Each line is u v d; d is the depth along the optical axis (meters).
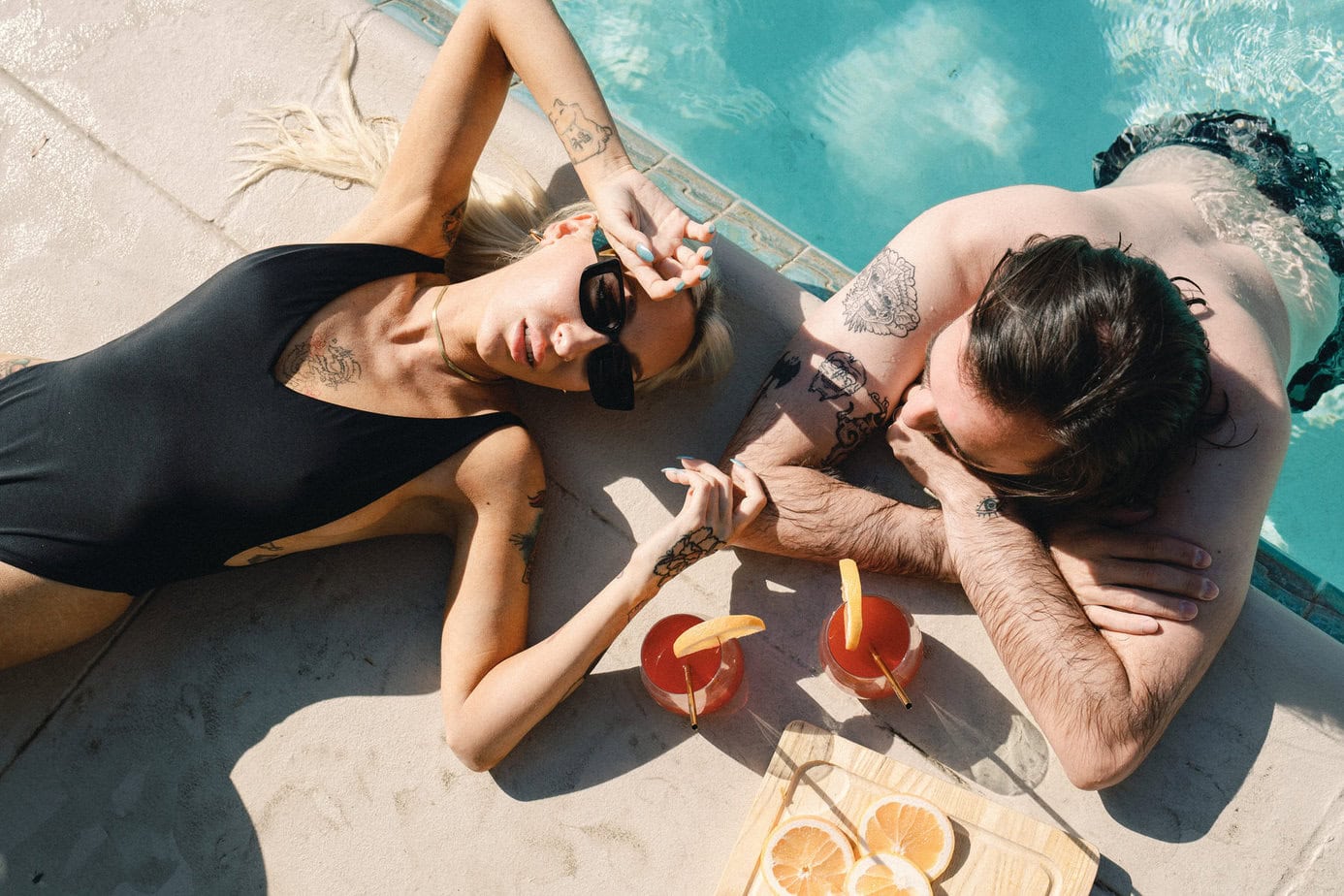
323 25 2.70
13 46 2.77
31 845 2.21
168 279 2.59
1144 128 2.46
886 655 2.00
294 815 2.19
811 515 2.00
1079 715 1.76
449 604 2.09
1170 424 1.54
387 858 2.15
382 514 2.12
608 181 2.00
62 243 2.63
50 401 2.09
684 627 2.08
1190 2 2.95
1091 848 1.91
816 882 1.87
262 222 2.60
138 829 2.20
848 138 3.30
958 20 3.29
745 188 3.22
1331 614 2.29
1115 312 1.48
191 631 2.32
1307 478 2.83
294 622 2.31
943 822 1.89
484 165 2.56
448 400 2.11
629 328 1.96
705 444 2.35
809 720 2.14
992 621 1.88
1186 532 1.74
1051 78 3.20
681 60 3.40
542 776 2.17
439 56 2.13
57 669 2.30
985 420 1.62
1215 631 1.76
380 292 2.12
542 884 2.12
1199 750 2.04
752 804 2.01
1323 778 2.00
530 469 2.06
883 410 1.99
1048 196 1.90
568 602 2.28
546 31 2.04
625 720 2.18
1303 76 2.74
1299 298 2.07
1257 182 2.13
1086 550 1.86
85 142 2.69
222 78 2.70
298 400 2.01
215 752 2.24
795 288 2.41
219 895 2.16
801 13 3.39
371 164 2.53
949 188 3.25
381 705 2.24
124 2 2.77
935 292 1.92
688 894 2.08
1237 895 1.97
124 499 1.99
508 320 1.95
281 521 2.02
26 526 2.01
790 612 2.21
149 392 2.02
